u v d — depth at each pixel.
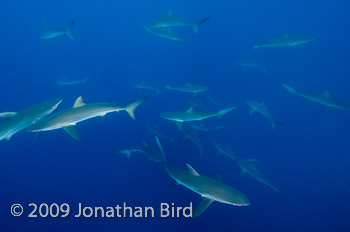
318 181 16.30
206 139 17.50
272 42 13.97
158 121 19.38
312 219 13.69
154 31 13.40
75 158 16.17
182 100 22.98
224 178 14.88
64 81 16.72
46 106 6.46
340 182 16.22
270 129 20.16
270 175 16.55
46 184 14.67
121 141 17.30
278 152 18.25
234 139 18.88
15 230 12.45
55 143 17.22
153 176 14.89
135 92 24.97
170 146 16.25
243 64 18.78
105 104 6.81
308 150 18.59
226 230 12.68
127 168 15.50
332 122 21.05
